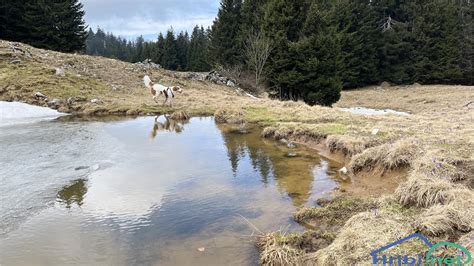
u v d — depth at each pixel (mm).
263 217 6816
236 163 10602
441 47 51875
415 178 6766
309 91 31141
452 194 5941
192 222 6594
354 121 15695
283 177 9297
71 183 8578
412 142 9328
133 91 27312
